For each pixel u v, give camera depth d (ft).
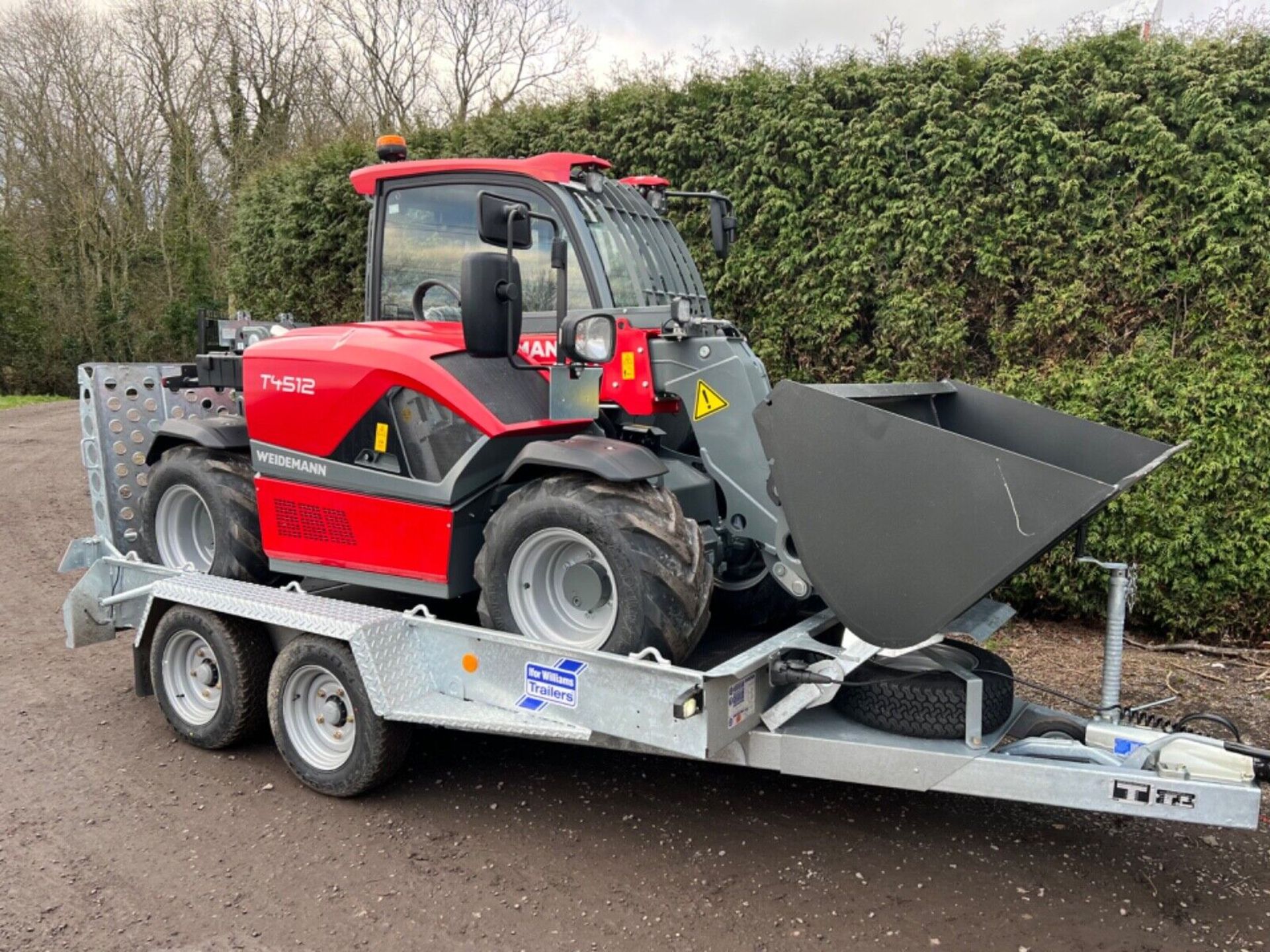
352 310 29.55
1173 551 17.78
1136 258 17.75
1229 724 10.37
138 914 9.68
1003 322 19.34
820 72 20.31
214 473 14.71
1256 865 10.71
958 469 8.98
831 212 20.25
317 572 13.39
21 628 19.69
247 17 83.92
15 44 91.15
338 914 9.70
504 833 11.38
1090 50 18.17
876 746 9.86
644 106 22.62
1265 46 17.08
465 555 12.10
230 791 12.51
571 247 12.75
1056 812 11.93
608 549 10.31
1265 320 17.08
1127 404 18.02
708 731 9.36
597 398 12.20
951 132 18.89
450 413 11.79
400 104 68.85
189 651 13.96
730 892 10.07
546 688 10.58
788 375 21.62
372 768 11.79
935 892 10.08
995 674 10.60
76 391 99.96
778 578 11.81
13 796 12.32
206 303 89.86
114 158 94.02
